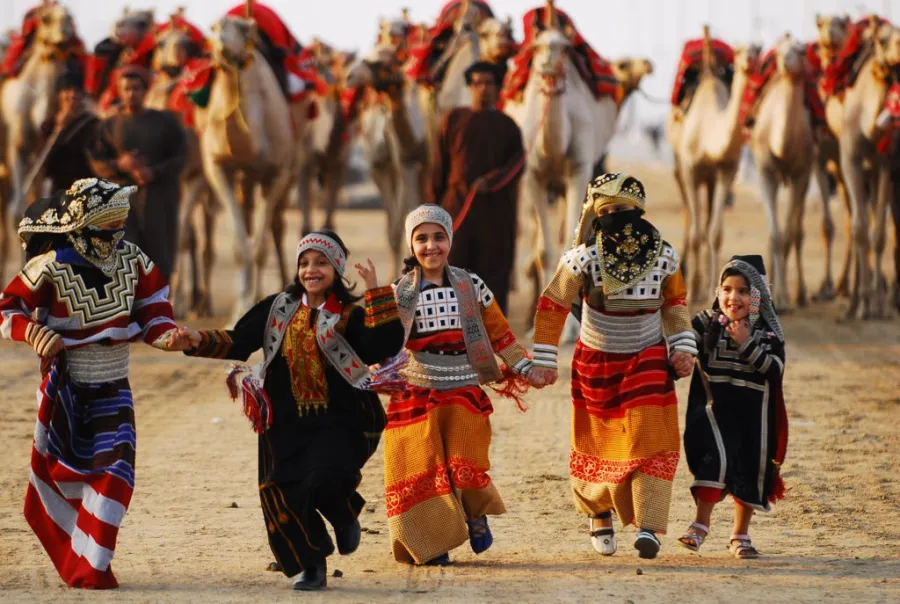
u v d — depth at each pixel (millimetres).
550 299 12930
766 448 12844
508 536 13922
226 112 28594
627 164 111438
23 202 33094
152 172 27562
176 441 18969
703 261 34406
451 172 25266
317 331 11648
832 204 81812
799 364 25984
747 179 111438
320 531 11594
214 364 26875
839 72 32531
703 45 34438
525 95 28984
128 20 33969
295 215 84125
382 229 71625
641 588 11477
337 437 11672
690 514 14898
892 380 24125
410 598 11141
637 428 12523
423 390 12602
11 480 16453
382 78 32094
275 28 31547
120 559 12711
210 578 11930
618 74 38469
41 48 32688
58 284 11898
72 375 11969
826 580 11805
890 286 38875
